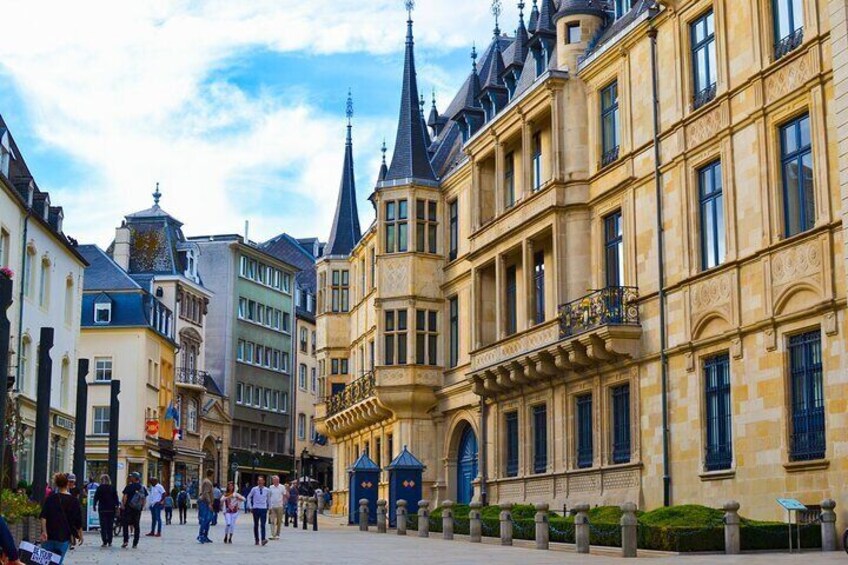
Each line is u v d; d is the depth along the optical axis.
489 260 39.31
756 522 22.91
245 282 88.94
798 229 24.80
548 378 35.16
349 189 64.06
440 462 45.25
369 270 56.22
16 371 42.16
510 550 25.34
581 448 33.69
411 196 46.12
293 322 95.88
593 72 33.75
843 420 22.72
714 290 27.39
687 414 28.27
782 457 24.44
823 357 23.39
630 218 31.42
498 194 38.50
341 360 61.50
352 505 43.62
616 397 32.06
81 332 70.88
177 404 77.38
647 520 23.59
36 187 47.47
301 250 109.38
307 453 84.75
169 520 49.38
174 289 77.56
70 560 23.42
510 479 37.62
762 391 25.30
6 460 30.91
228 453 84.62
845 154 22.47
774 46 25.84
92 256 73.69
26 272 44.50
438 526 34.38
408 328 45.41
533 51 39.31
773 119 25.55
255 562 22.27
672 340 29.14
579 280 33.69
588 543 23.83
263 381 90.69
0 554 8.43
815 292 23.81
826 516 21.94
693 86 29.14
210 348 86.12
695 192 28.70
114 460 35.94
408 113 47.38
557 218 34.12
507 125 37.84
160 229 79.94
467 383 41.97
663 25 30.31
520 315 38.19
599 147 33.53
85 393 32.91
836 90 22.89
